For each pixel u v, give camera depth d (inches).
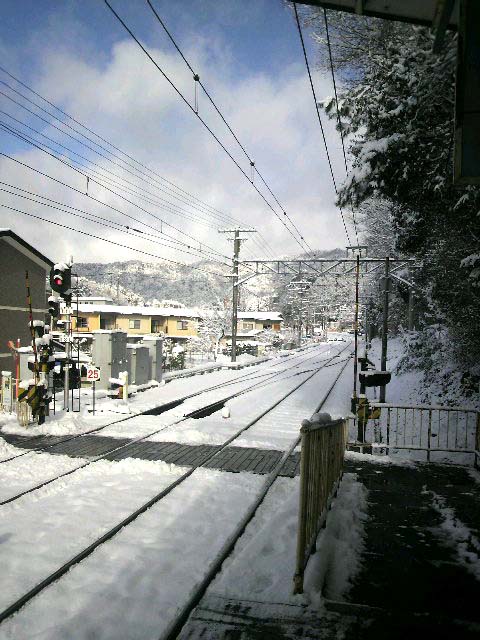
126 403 658.8
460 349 743.7
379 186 449.1
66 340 585.9
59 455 390.3
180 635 150.4
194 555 215.5
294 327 3403.1
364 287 2197.3
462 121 188.4
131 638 155.9
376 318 2378.2
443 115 403.9
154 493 298.0
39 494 296.2
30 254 804.0
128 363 888.3
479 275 496.7
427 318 1440.7
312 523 194.2
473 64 185.0
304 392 895.1
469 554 209.6
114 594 181.3
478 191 408.5
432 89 372.8
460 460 452.8
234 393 858.8
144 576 195.2
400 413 663.8
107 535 233.1
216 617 159.6
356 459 369.7
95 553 217.0
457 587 181.5
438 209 490.6
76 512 265.0
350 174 441.4
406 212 564.7
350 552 209.9
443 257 594.2
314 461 196.2
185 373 1207.6
